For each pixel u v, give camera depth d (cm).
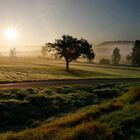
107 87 4556
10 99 2969
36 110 2841
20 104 2861
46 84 4400
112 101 2794
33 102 3070
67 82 4859
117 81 5484
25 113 2689
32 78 5256
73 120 1789
